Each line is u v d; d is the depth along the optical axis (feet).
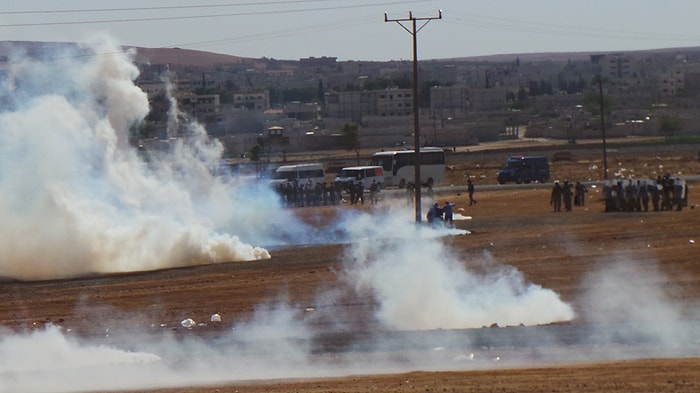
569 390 204.54
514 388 210.79
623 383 209.87
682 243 526.16
